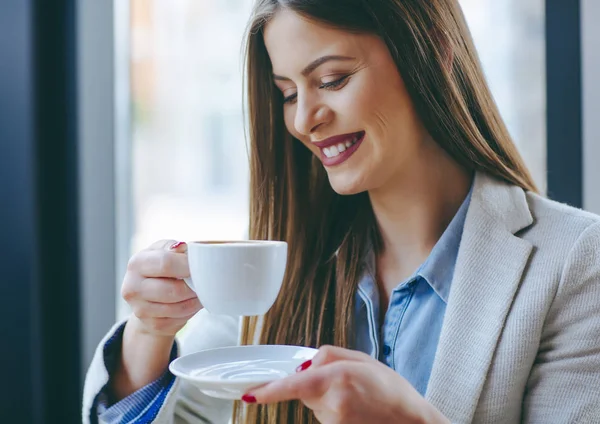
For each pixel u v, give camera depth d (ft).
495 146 3.98
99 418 3.38
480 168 3.91
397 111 3.53
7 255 5.14
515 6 5.57
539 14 5.46
